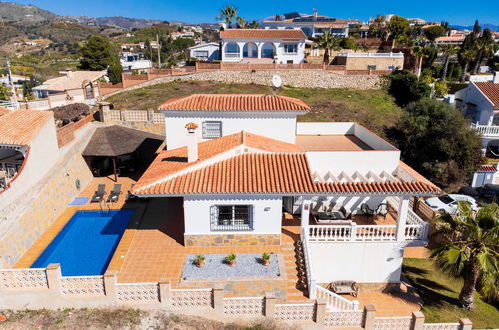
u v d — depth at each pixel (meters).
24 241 18.22
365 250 18.44
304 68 54.94
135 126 33.38
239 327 13.97
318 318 14.02
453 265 16.23
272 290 15.48
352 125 28.08
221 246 18.16
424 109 37.09
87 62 85.69
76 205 23.92
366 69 58.09
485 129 35.91
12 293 14.35
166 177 17.59
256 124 22.92
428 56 69.12
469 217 16.75
